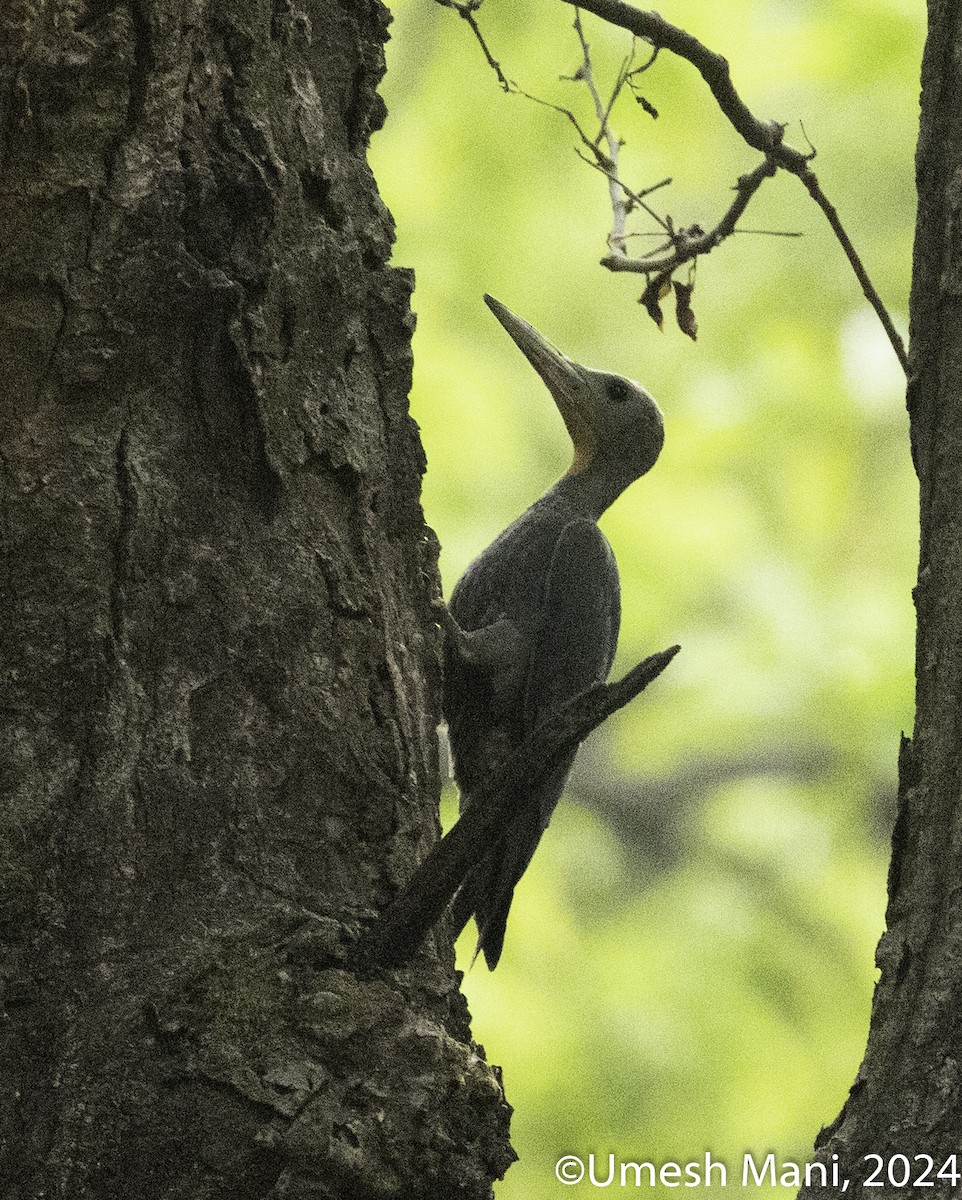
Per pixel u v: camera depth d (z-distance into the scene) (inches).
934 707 191.2
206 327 187.5
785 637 580.7
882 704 555.5
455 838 183.3
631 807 819.4
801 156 256.8
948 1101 178.9
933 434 196.2
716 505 613.9
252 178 191.2
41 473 180.9
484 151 571.5
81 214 183.5
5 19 179.8
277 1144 171.6
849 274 589.3
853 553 617.0
